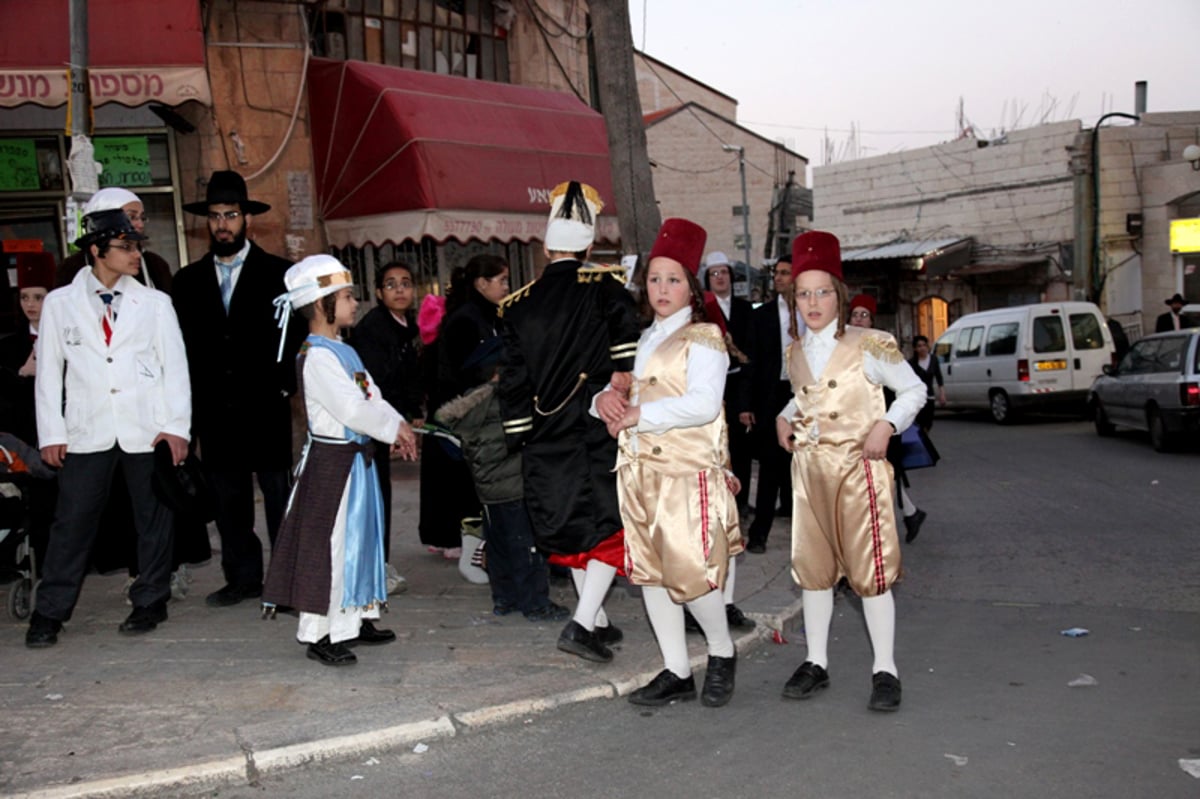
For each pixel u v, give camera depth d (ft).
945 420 65.77
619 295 15.78
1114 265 78.89
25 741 13.73
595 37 32.83
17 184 35.53
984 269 85.25
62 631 18.90
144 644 17.99
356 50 40.22
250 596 20.97
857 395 14.80
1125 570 23.44
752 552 24.67
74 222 25.05
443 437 21.98
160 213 36.42
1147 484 34.86
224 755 13.23
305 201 37.58
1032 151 83.71
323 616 16.63
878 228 97.66
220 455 20.20
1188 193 74.84
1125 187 78.23
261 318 20.21
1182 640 18.19
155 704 15.02
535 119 40.75
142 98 31.73
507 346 16.06
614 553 15.90
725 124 123.65
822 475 14.90
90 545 18.28
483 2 44.39
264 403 20.30
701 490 14.44
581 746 14.11
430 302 22.97
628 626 19.04
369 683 15.88
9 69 30.89
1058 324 59.52
